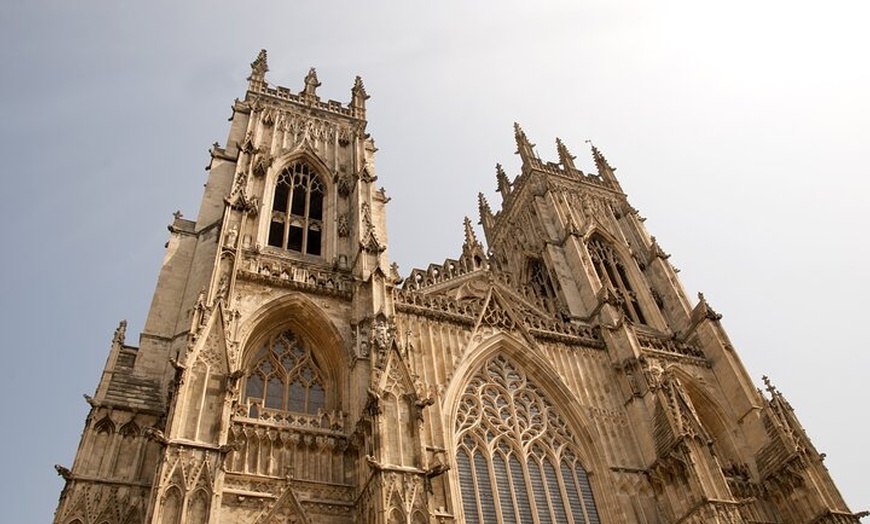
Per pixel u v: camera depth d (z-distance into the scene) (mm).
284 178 72562
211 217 62094
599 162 108062
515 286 76000
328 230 67562
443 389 53781
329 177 74125
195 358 41781
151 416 43625
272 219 66562
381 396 44156
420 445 42156
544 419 57219
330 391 51031
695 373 69375
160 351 48938
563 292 77062
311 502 41844
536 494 51438
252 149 69438
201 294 47312
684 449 51531
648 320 79062
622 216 97188
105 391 44156
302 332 54500
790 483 57344
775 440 60469
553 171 100938
